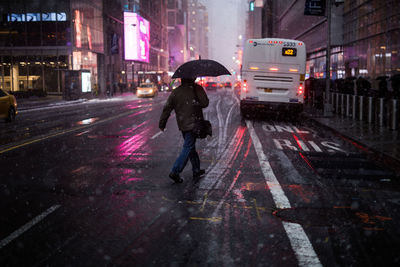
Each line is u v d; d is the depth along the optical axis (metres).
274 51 18.25
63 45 46.69
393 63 28.33
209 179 7.23
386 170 8.06
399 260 3.89
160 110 24.33
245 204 5.73
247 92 18.58
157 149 10.35
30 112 24.72
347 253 4.04
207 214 5.26
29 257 3.92
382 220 5.07
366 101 16.69
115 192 6.32
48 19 46.56
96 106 30.27
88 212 5.32
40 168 8.04
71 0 46.41
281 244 4.27
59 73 47.00
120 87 61.91
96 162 8.67
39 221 4.96
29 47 46.88
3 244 4.25
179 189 6.53
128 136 12.80
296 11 59.62
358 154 9.84
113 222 4.94
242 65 18.72
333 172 7.84
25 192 6.29
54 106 31.09
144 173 7.66
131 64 74.81
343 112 20.47
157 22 98.06
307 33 52.84
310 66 54.88
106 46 60.69
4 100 17.52
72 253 4.02
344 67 40.81
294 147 10.84
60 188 6.54
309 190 6.52
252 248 4.16
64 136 12.80
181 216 5.18
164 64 107.81
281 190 6.50
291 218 5.12
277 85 18.39
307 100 29.58
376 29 31.69
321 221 5.00
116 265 3.76
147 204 5.70
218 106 28.61
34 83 47.22
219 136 12.91
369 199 6.03
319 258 3.92
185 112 6.95
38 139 12.09
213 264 3.78
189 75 6.82
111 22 63.88
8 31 46.94
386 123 14.82
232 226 4.81
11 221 4.96
